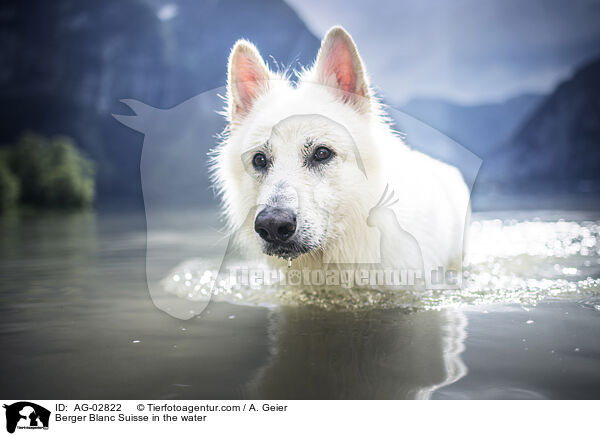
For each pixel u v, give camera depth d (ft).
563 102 209.97
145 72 218.18
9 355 8.71
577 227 31.71
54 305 13.15
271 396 6.70
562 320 10.48
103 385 7.23
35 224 57.62
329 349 8.66
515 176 171.22
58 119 226.99
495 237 26.78
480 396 6.60
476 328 9.91
